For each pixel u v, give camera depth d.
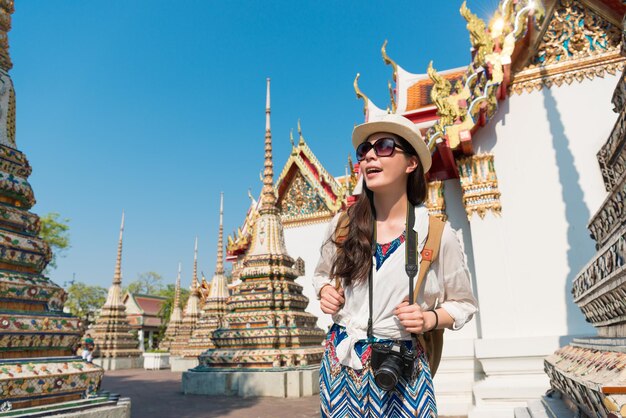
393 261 1.88
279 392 10.12
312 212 24.41
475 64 6.22
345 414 1.81
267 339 11.16
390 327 1.82
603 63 6.46
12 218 5.03
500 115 6.74
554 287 5.98
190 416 7.72
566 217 6.16
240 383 10.53
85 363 5.07
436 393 6.51
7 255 4.81
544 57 6.75
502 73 6.05
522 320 5.97
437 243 1.88
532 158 6.48
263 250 12.94
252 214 24.31
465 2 6.23
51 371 4.55
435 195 7.13
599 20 6.53
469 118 6.14
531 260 6.14
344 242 1.96
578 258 5.99
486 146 6.66
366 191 2.04
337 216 2.19
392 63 8.62
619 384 1.65
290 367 10.68
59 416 4.32
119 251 28.31
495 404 5.62
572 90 6.54
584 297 3.10
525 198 6.37
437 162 7.04
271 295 11.98
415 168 2.05
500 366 5.80
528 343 5.73
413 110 8.23
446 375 6.61
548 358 3.69
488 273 6.23
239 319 11.80
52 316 4.89
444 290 1.94
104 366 24.95
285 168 25.05
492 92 6.04
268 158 14.02
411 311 1.70
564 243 6.09
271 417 7.48
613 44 6.46
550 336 5.71
